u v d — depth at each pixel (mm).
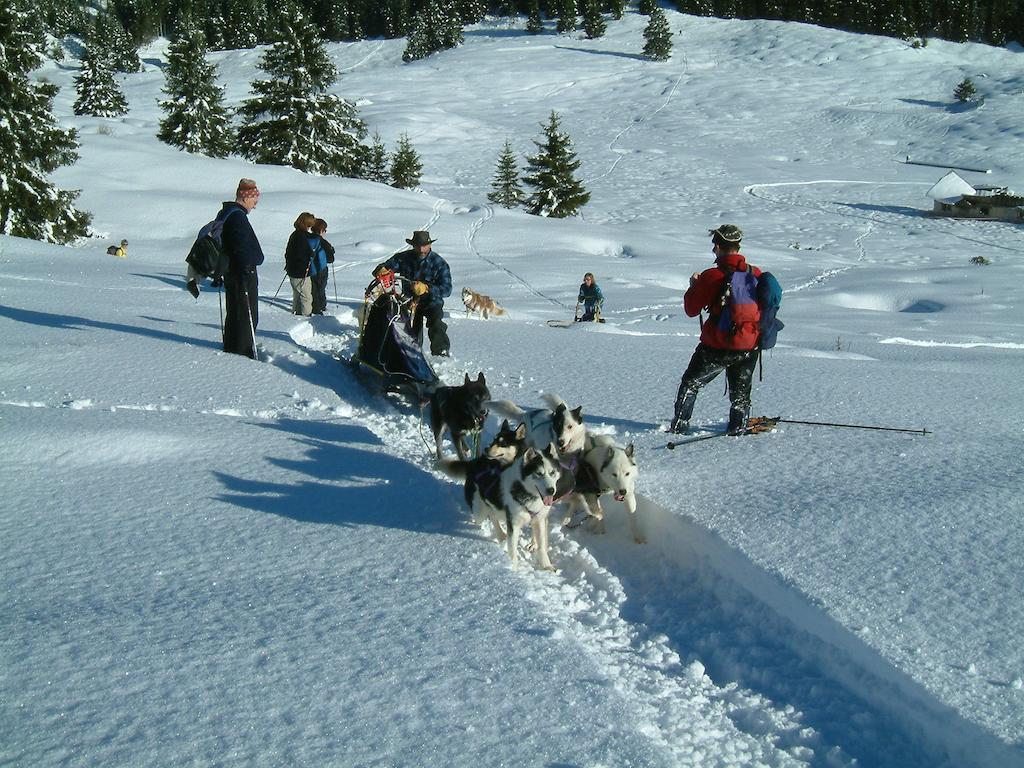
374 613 4488
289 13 49125
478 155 79500
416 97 104062
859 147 80875
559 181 53125
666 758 3381
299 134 49312
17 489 5891
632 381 10164
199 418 7957
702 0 139875
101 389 8602
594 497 6383
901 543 5301
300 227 14227
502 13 150500
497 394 9523
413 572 5121
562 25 137750
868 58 112250
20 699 3385
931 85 100250
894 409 8734
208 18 149750
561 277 30375
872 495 6094
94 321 11875
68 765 3004
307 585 4801
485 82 111312
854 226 53750
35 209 30766
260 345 11086
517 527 5461
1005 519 5547
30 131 30391
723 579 5383
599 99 102750
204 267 10125
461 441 7609
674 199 63531
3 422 7121
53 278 17344
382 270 10227
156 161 42688
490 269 31438
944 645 4176
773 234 50969
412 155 61719
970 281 32844
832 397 9297
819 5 135000
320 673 3777
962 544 5234
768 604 4969
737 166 74375
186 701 3467
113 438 6891
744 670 4434
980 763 3537
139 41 145375
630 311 23625
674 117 93250
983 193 59312
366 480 6852
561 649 4223
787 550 5305
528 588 5035
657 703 3982
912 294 29188
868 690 4121
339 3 148625
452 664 3969
